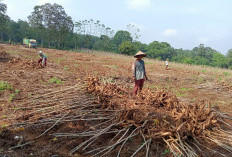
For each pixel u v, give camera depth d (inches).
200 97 292.2
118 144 129.2
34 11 2231.8
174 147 125.0
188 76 567.2
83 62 655.1
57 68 433.1
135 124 147.6
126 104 188.5
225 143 139.2
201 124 153.1
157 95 196.7
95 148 123.0
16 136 126.8
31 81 277.9
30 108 178.1
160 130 137.7
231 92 348.5
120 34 3378.4
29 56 641.6
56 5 2262.6
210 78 562.6
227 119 196.4
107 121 158.6
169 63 1144.2
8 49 855.1
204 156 121.0
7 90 221.1
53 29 2187.5
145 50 4119.1
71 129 143.5
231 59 2726.4
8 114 160.6
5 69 354.3
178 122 153.5
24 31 2812.5
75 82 293.9
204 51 3511.3
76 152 116.6
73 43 2544.3
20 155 106.7
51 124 148.5
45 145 121.2
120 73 472.1
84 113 173.0
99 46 2669.8
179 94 303.0
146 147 123.9
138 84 233.9
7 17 2194.9
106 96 205.8
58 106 184.9
